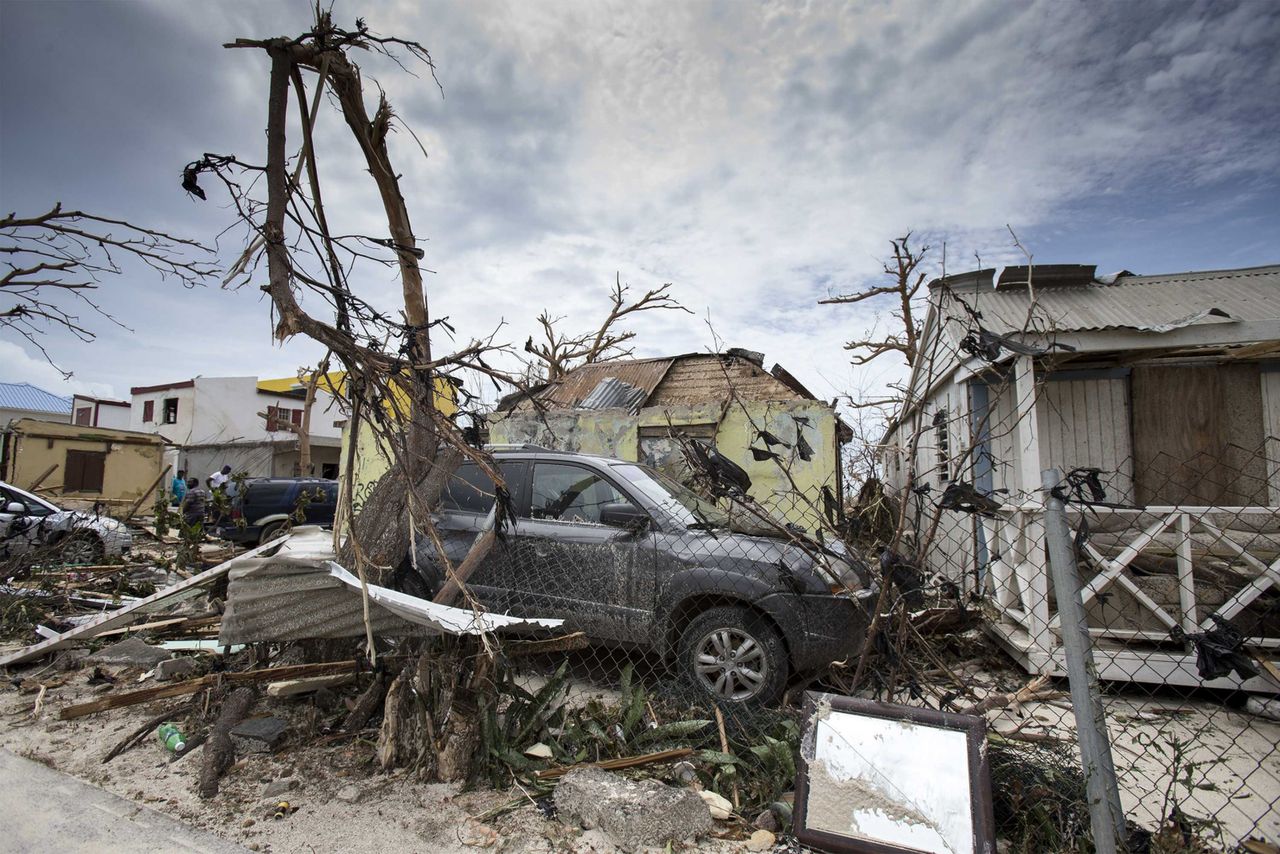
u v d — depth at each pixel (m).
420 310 4.47
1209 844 2.67
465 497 5.52
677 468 9.48
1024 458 5.34
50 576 7.54
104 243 4.77
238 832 2.69
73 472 20.30
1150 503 6.38
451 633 3.24
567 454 5.32
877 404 8.39
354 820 2.79
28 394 35.00
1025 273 7.55
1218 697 4.49
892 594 3.03
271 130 3.62
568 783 2.90
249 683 3.47
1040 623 4.71
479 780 3.12
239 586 3.29
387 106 4.15
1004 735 2.96
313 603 3.35
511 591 4.93
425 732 3.22
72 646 4.92
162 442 22.47
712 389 12.41
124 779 3.15
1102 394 6.57
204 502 10.48
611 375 13.45
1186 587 4.58
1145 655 4.54
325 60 3.54
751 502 3.46
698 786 3.13
